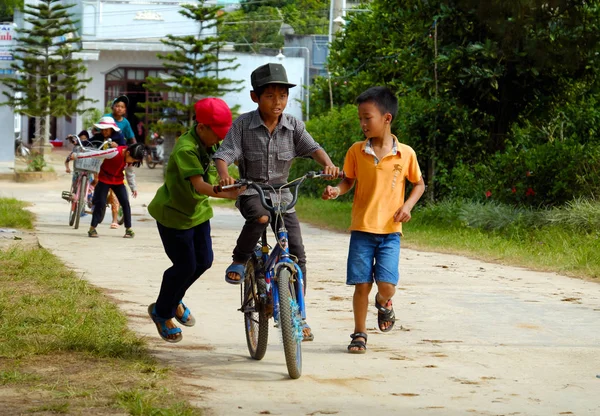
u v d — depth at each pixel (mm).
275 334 7430
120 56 46844
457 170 18406
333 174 6199
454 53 17688
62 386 5281
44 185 29219
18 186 28609
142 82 47281
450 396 5516
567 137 18703
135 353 6250
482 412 5168
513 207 16625
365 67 28750
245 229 6352
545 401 5445
